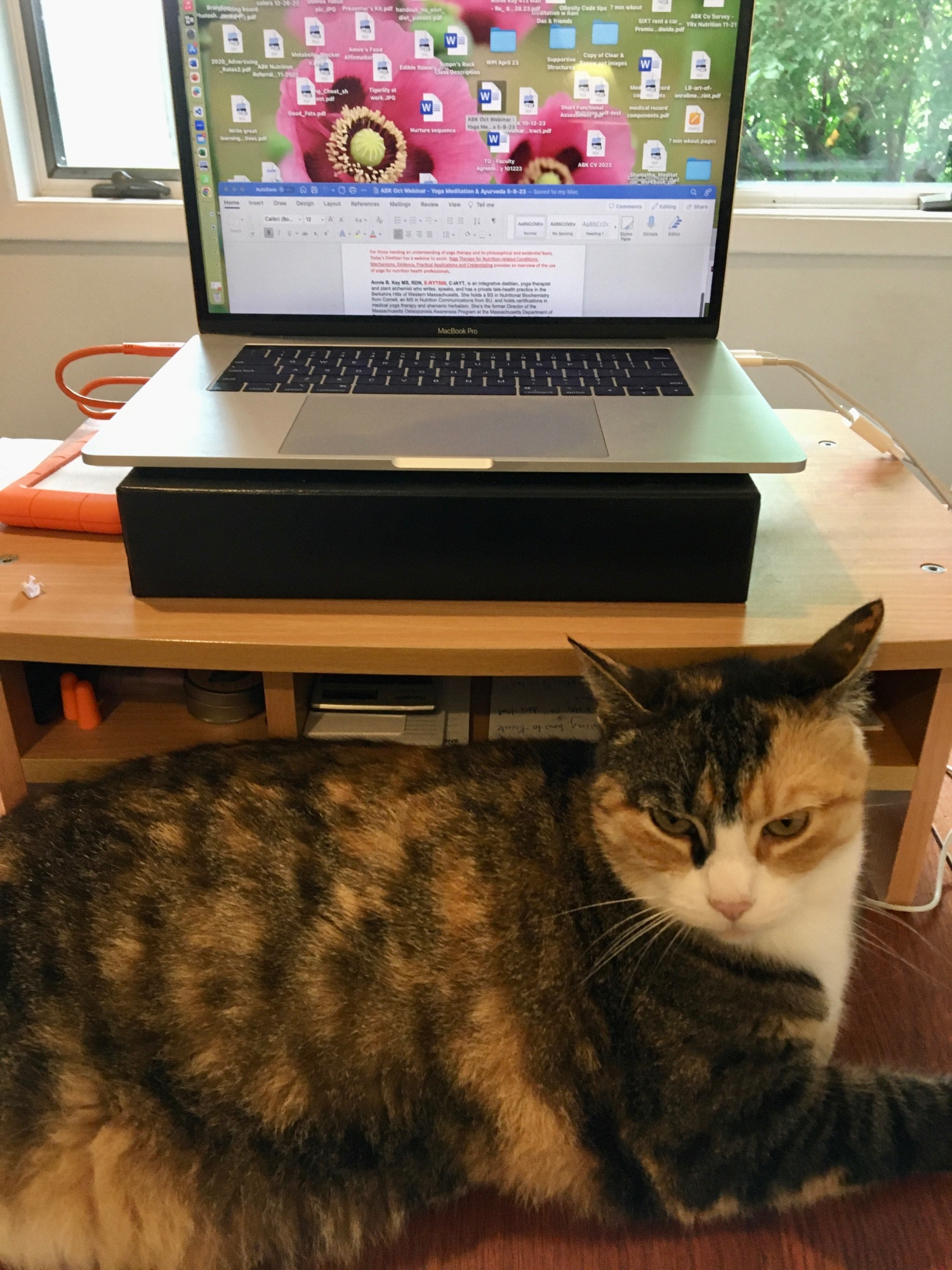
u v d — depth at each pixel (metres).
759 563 0.92
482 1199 0.74
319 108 0.93
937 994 0.89
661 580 0.84
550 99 0.93
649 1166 0.69
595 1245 0.71
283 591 0.85
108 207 1.48
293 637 0.80
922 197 1.58
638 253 0.99
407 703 0.97
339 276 1.00
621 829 0.72
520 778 0.80
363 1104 0.69
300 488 0.80
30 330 1.56
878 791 1.00
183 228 1.49
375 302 1.02
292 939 0.71
